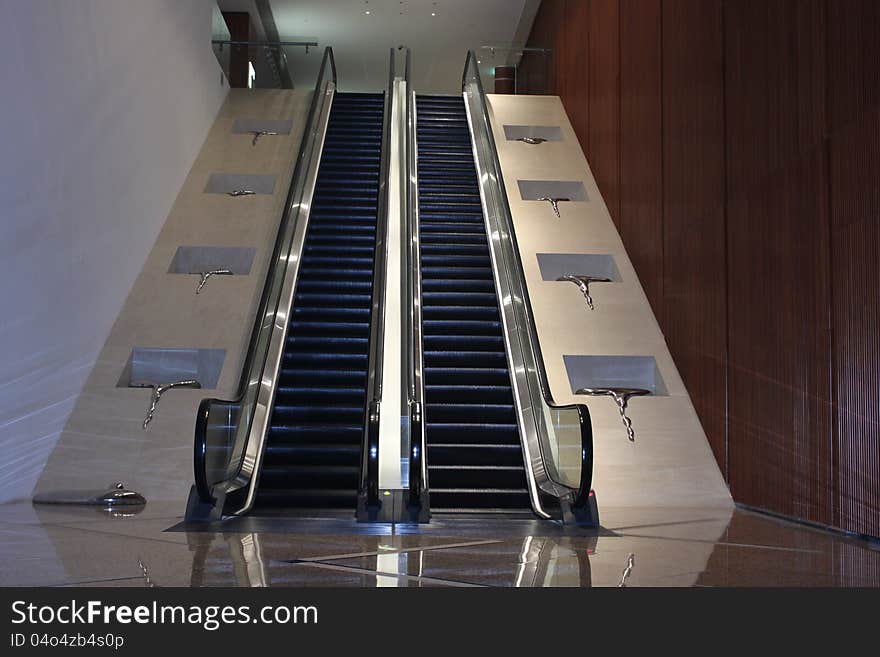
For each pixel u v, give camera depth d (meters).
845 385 6.07
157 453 7.83
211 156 13.00
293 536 5.45
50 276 7.71
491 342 9.60
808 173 6.62
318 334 9.66
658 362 9.40
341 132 14.53
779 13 7.12
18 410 7.18
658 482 7.94
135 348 9.02
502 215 10.93
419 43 20.77
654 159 10.25
